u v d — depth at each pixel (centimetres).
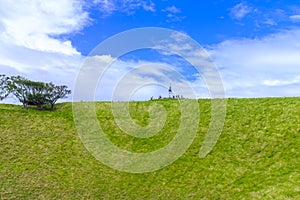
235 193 2661
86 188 2873
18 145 3506
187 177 2988
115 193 2802
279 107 3769
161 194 2762
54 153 3419
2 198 2617
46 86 4681
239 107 3947
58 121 4050
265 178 2780
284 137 3294
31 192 2753
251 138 3394
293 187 2538
